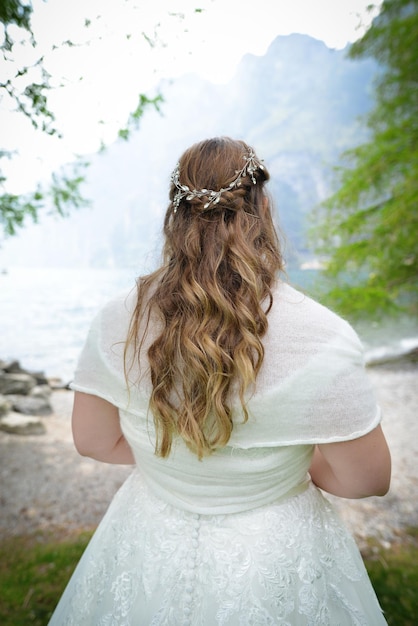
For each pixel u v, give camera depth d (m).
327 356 0.67
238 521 0.81
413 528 2.72
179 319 0.72
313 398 0.68
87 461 3.97
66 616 0.97
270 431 0.71
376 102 6.34
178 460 0.79
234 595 0.78
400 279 6.25
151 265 0.90
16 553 2.50
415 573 2.19
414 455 3.90
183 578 0.81
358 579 0.91
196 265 0.74
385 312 6.29
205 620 0.78
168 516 0.86
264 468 0.75
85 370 0.82
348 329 0.71
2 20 1.72
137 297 0.80
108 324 0.81
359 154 6.30
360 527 2.75
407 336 7.96
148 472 0.87
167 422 0.72
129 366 0.77
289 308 0.71
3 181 2.13
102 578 0.93
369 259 6.21
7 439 4.48
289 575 0.79
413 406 5.27
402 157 5.65
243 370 0.67
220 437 0.71
